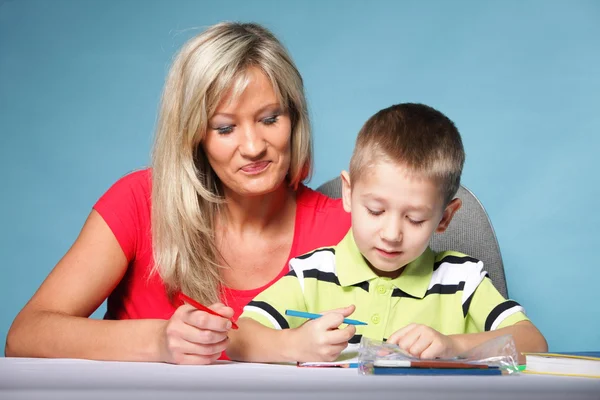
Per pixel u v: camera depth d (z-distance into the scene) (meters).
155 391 0.78
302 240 1.74
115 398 0.75
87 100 3.21
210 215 1.67
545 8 3.09
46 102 3.22
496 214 3.10
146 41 3.19
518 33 3.10
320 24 3.16
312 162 1.74
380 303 1.43
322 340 1.16
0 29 3.23
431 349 1.11
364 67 3.15
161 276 1.63
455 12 3.11
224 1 3.18
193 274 1.63
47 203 3.22
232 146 1.48
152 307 1.72
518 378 0.94
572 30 3.08
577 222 3.08
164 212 1.60
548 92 3.09
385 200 1.32
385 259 1.37
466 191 1.98
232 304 1.68
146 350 1.24
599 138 3.08
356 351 1.31
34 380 0.89
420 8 3.12
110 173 3.20
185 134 1.54
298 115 1.63
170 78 1.57
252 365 1.16
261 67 1.46
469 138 3.11
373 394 0.76
